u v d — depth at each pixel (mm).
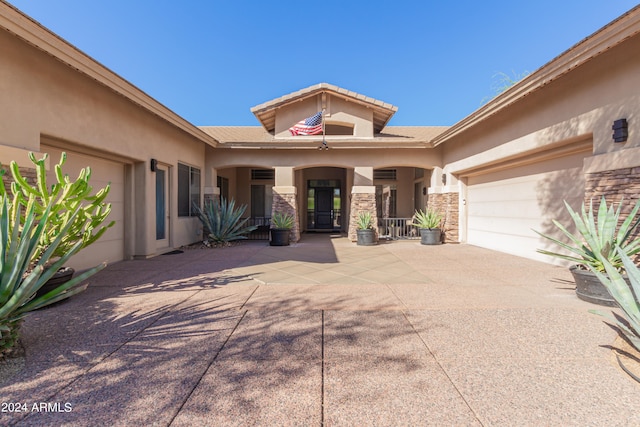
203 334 3385
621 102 5129
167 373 2625
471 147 9680
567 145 6531
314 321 3746
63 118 5617
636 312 2797
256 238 13094
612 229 4402
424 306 4262
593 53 5051
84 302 4453
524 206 8156
